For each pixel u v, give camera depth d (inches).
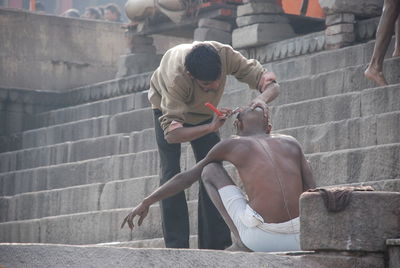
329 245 415.5
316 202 419.8
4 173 1120.2
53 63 1373.0
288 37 1032.8
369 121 719.7
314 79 866.1
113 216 866.8
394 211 412.8
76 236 906.7
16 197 1034.1
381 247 411.2
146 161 917.8
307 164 484.4
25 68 1354.6
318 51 951.6
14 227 990.4
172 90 538.0
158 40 1402.6
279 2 1036.5
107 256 371.9
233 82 987.3
